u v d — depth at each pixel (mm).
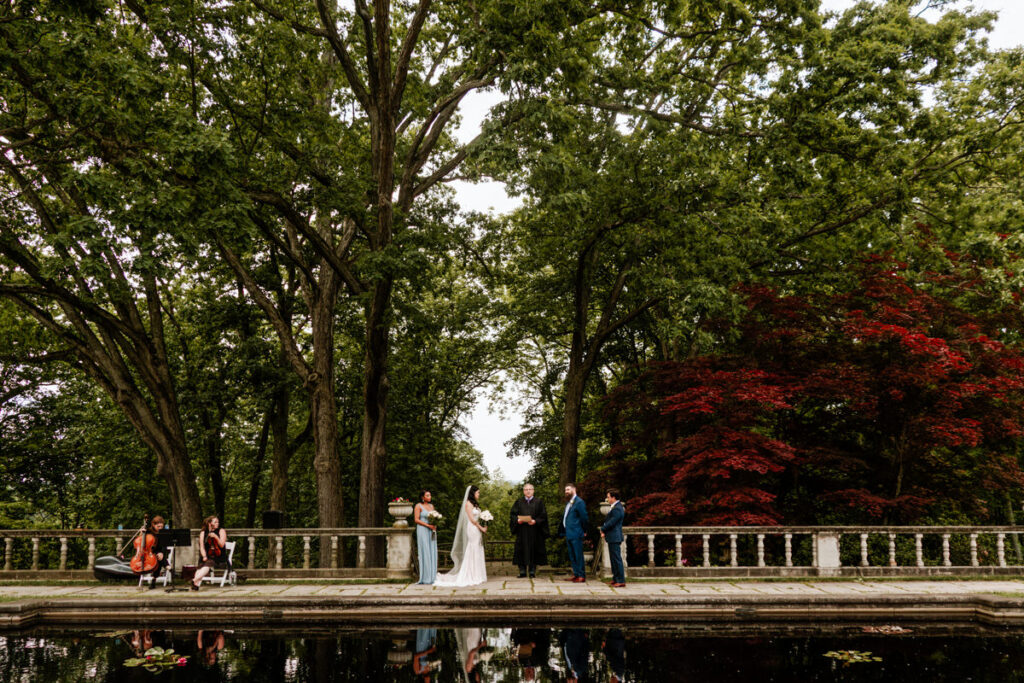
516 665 7531
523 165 13953
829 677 6969
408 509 13406
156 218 11984
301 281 20672
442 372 29594
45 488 27750
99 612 10375
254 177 14922
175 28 13531
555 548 25328
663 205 16672
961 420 13469
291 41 15461
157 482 25312
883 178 16828
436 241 17750
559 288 22469
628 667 7410
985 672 7129
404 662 7672
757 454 13266
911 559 16188
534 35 12836
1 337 19109
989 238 14234
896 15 16422
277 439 23578
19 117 13789
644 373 17047
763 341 15328
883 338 13914
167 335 24703
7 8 11875
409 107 19250
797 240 17953
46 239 11562
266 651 8211
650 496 14406
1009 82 16281
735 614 10414
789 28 16609
